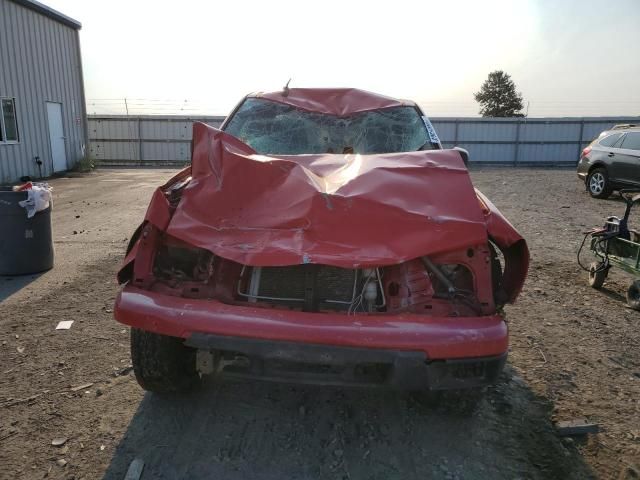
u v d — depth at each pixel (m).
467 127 28.47
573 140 28.58
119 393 3.43
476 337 2.51
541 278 6.16
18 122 16.66
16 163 16.64
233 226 2.84
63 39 19.42
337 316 2.54
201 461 2.78
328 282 2.83
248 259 2.68
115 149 27.27
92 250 7.14
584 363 4.00
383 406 3.36
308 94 4.57
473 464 2.80
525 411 3.32
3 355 3.90
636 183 12.17
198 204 2.93
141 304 2.68
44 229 6.05
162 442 2.93
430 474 2.71
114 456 2.80
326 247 2.68
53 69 18.75
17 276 5.91
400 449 2.92
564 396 3.51
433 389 2.58
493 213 2.87
